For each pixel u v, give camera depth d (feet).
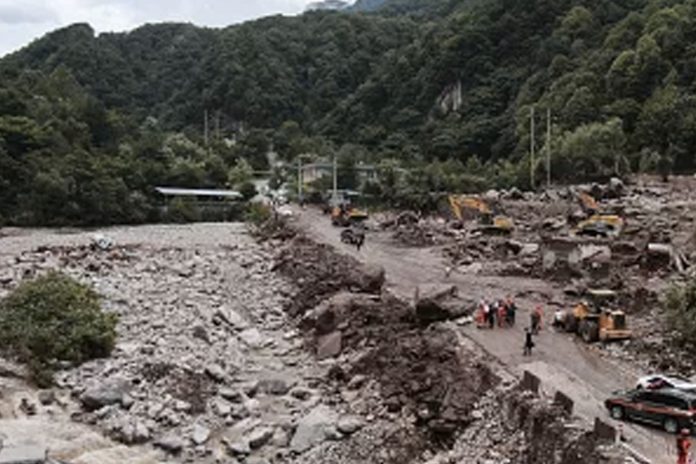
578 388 103.04
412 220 289.53
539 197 331.16
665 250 182.50
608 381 112.06
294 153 558.97
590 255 178.19
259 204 384.68
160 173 432.66
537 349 126.72
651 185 330.54
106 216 370.73
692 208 259.19
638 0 554.87
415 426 111.55
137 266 221.46
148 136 500.33
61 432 108.88
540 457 92.43
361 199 393.29
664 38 437.58
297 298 183.83
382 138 579.89
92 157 406.00
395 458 106.52
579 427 91.15
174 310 171.01
